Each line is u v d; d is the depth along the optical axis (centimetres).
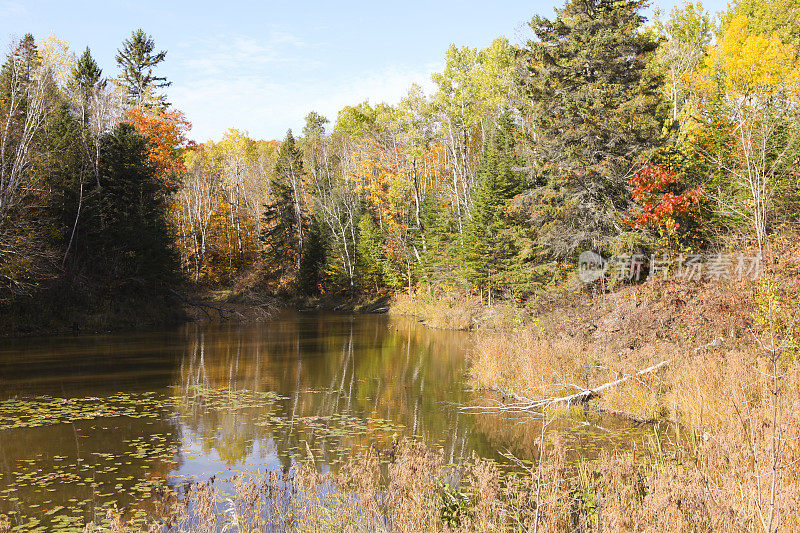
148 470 796
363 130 5678
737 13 2950
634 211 1902
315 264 4984
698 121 2130
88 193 2727
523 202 2300
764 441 640
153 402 1219
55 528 605
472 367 1655
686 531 496
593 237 2048
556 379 1246
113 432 987
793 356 960
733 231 1572
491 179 2956
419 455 752
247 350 2053
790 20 2595
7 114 2484
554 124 2133
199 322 3141
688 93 2681
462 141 3744
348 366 1734
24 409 1138
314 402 1239
